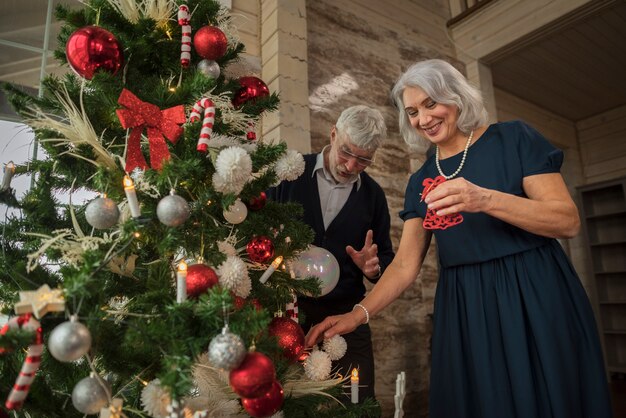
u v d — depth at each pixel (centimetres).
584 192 444
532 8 288
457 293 102
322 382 89
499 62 351
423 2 309
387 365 220
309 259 107
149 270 78
